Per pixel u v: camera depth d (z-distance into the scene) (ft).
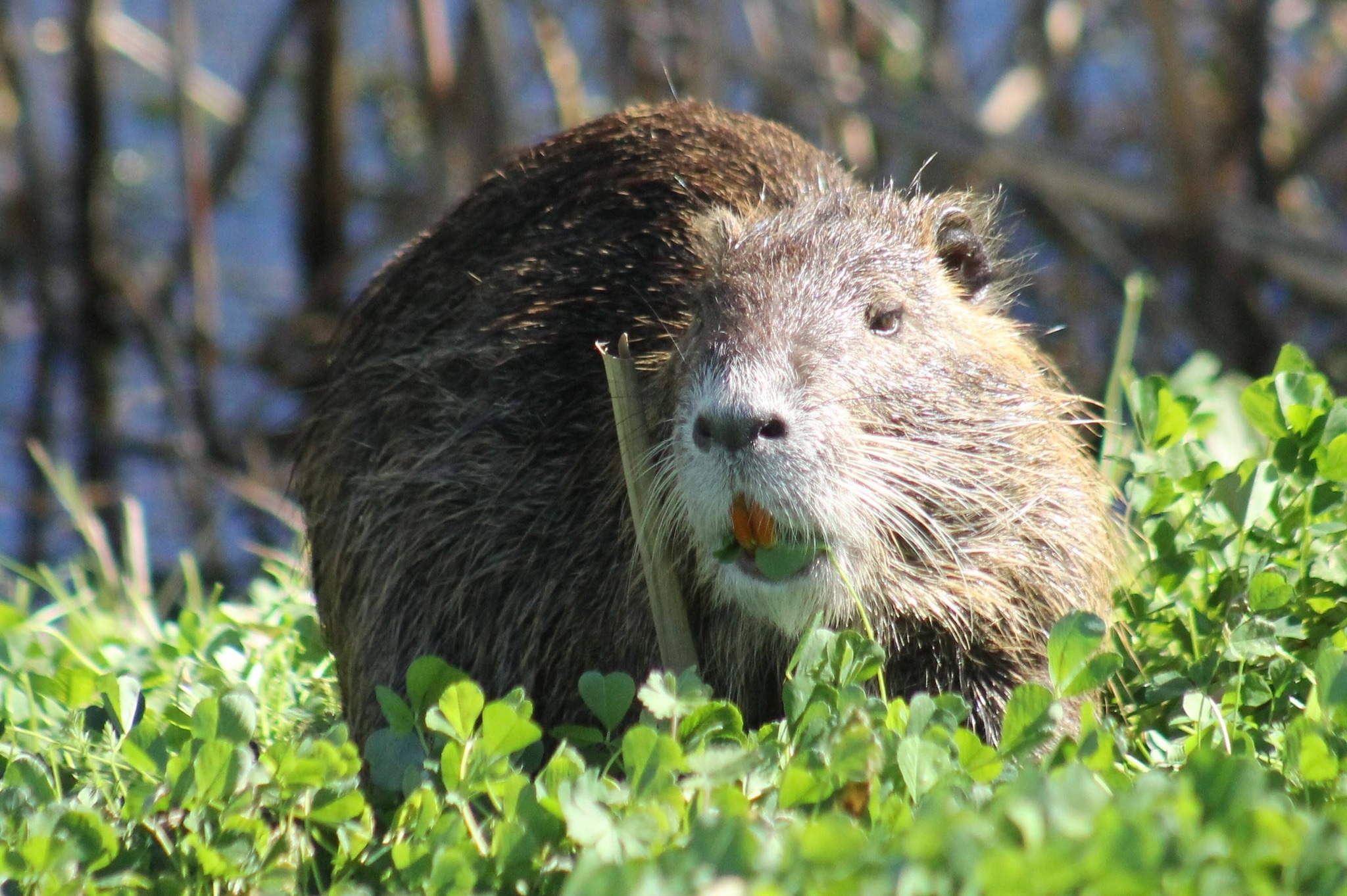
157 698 23.13
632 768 16.89
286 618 27.14
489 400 23.89
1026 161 49.34
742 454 19.43
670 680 18.40
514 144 51.72
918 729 17.79
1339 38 61.67
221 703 18.71
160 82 76.33
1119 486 29.17
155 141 73.26
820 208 22.97
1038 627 21.85
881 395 20.94
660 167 25.09
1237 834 14.21
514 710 17.84
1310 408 21.80
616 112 26.73
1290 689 20.01
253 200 70.23
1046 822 14.47
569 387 23.50
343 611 25.21
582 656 22.52
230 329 62.23
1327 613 21.03
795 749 17.90
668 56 53.83
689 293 22.39
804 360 20.31
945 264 23.77
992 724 21.57
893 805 16.28
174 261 62.03
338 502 25.49
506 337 24.13
